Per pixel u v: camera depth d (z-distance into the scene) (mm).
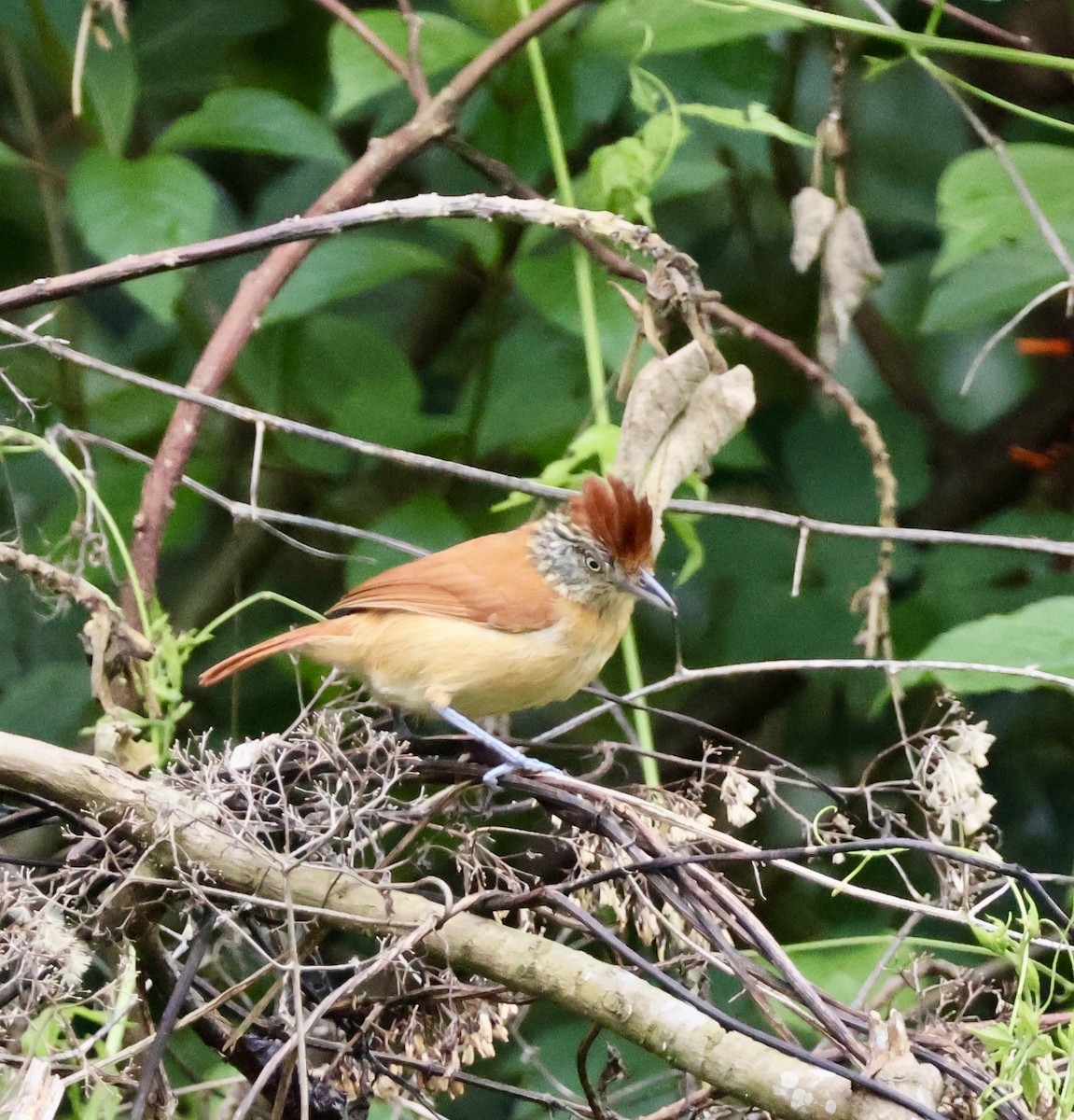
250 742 5582
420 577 6789
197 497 9008
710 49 8805
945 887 5789
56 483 9359
